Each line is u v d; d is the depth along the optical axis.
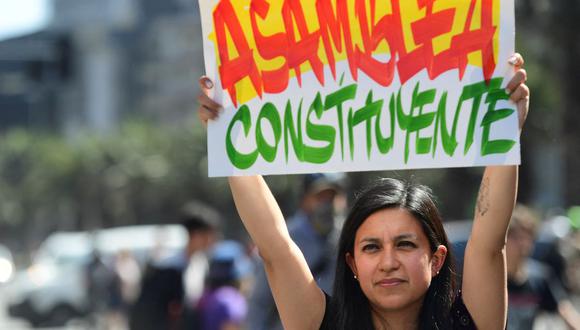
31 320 32.41
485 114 4.47
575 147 34.72
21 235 132.62
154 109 162.50
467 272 4.48
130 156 101.38
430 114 4.51
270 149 4.60
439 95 4.50
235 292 9.77
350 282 4.55
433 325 4.46
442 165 4.49
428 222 4.42
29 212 125.62
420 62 4.52
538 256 17.39
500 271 4.47
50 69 30.47
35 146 129.00
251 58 4.62
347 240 4.51
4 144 133.00
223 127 4.62
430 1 4.51
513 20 4.45
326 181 8.80
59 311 32.47
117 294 26.38
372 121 4.54
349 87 4.57
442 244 4.48
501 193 4.44
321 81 4.58
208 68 4.64
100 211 106.00
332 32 4.57
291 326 4.57
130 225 100.31
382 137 4.54
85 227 108.06
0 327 33.25
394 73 4.53
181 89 154.75
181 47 157.38
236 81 4.62
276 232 4.54
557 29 31.47
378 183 4.54
